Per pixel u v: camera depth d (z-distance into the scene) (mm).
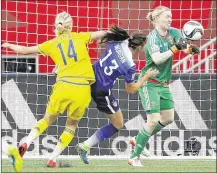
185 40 22328
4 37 39438
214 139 31031
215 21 41969
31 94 30500
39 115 30516
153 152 30750
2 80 30328
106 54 22000
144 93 23094
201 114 31078
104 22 40688
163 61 22406
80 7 37250
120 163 25109
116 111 22453
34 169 20500
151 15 23156
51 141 30312
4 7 39406
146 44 22781
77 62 21266
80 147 22938
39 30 39781
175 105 31016
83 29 39938
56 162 22453
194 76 31141
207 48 40719
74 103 21281
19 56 38688
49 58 39750
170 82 31094
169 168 21891
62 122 30391
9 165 22828
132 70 21812
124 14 41031
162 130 30812
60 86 21281
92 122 30578
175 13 41844
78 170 20203
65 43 21359
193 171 20297
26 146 21078
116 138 30516
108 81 22000
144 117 30703
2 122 30281
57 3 39031
